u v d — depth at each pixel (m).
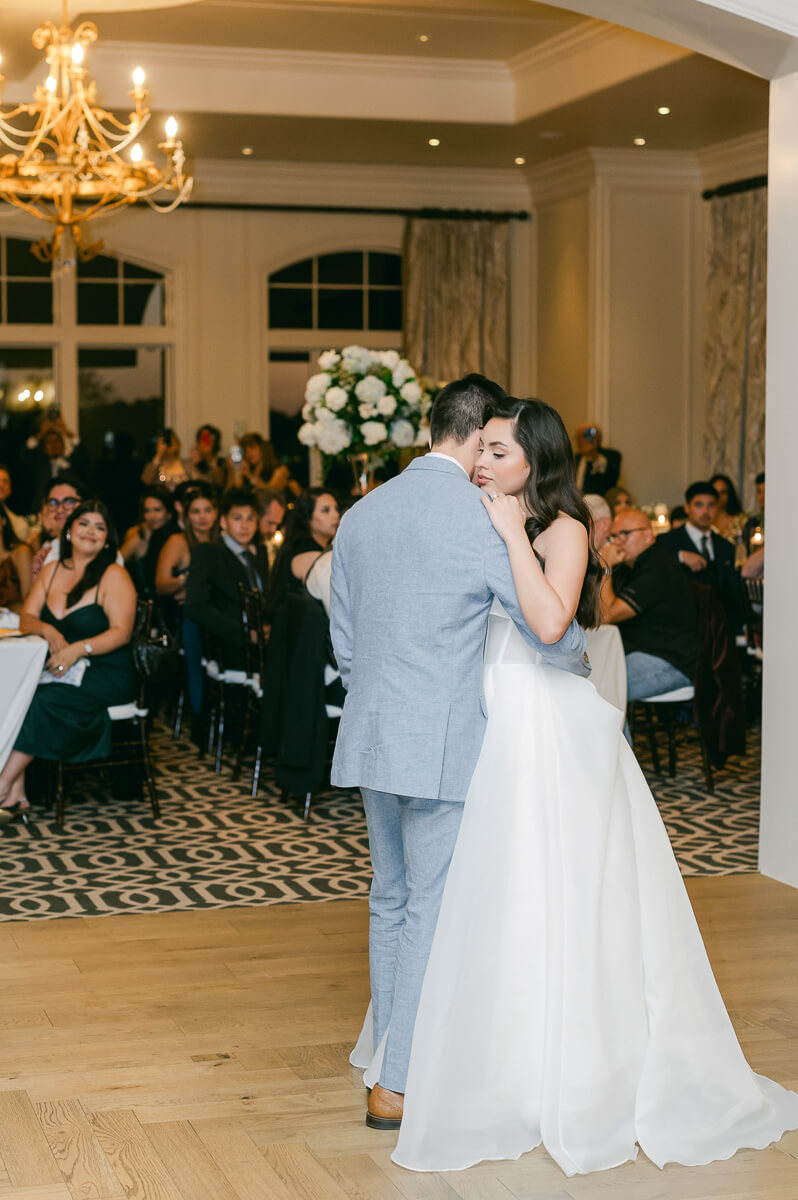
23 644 5.57
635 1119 2.88
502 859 2.82
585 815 2.86
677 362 11.55
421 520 2.84
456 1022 2.79
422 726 2.81
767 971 3.94
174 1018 3.59
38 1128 2.94
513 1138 2.84
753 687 8.27
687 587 6.50
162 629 6.37
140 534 8.60
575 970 2.82
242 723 7.02
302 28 9.14
